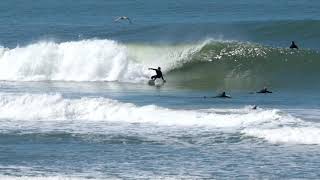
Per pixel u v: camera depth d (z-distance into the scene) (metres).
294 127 102.44
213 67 179.75
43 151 93.69
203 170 84.31
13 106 118.94
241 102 131.00
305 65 177.00
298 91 151.25
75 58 180.38
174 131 104.56
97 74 178.38
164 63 183.75
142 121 111.50
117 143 98.12
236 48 182.75
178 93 149.25
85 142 98.88
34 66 181.00
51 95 121.25
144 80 175.38
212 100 134.50
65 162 87.94
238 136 100.81
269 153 92.19
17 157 90.56
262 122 106.50
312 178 80.88
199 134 102.50
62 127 108.25
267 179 80.69
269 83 166.62
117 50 180.12
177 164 87.06
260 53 180.38
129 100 134.88
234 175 82.25
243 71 177.00
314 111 118.75
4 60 183.38
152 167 85.69
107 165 86.56
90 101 118.19
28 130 106.44
